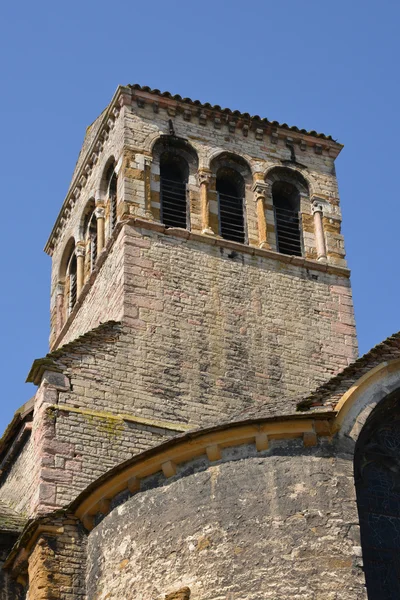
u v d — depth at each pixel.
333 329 37.00
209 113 40.00
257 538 23.12
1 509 30.03
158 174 37.88
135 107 39.03
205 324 34.84
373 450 24.92
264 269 37.31
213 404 33.09
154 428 30.53
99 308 36.25
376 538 23.86
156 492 24.77
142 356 32.81
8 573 27.08
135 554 24.38
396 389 24.81
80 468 28.66
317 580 22.38
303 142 41.31
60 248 43.38
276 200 40.31
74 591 25.44
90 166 41.31
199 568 23.25
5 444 32.25
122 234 35.84
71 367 30.94
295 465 23.77
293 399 26.66
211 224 37.78
